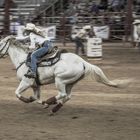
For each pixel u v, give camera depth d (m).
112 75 25.73
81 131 13.69
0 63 31.38
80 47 36.88
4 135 13.11
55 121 14.98
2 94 19.92
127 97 19.52
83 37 34.75
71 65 15.44
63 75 15.42
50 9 50.69
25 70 15.86
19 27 42.00
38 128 14.00
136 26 40.91
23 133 13.35
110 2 48.78
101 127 14.24
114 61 32.41
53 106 17.06
